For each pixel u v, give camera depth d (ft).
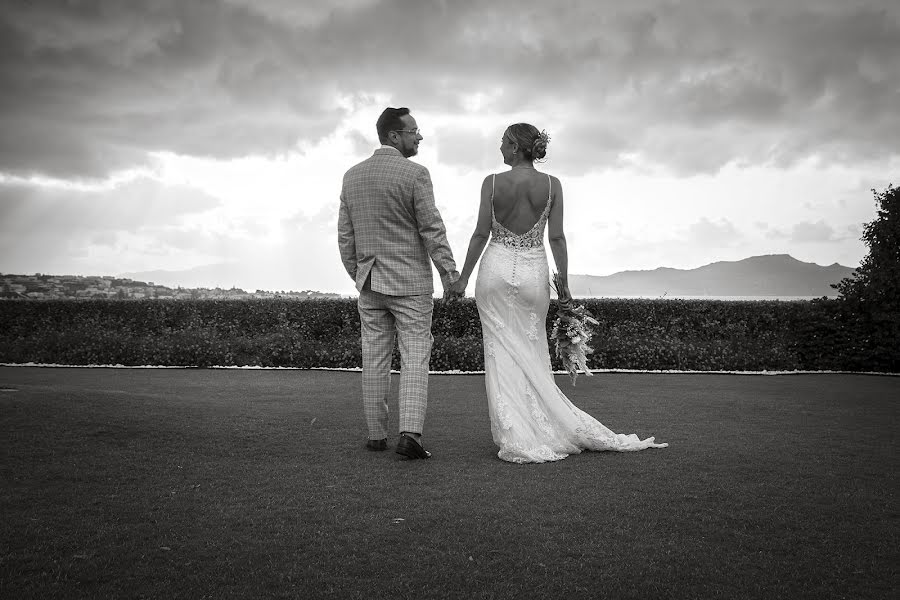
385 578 9.30
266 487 13.44
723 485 13.83
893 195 41.93
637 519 11.71
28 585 8.87
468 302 41.45
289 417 21.07
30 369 39.83
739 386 31.83
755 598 8.82
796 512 12.12
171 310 46.44
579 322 19.13
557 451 16.58
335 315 43.98
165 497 12.68
